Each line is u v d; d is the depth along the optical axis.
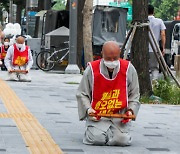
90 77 12.44
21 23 76.50
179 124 16.14
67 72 32.41
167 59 52.00
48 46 38.88
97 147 12.17
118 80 12.41
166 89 21.97
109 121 12.44
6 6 82.81
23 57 28.89
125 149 12.08
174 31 50.94
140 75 21.69
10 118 15.96
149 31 21.72
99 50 45.00
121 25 45.66
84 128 14.62
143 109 19.44
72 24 32.12
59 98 21.72
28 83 28.12
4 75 33.62
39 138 12.98
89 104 12.41
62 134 13.64
